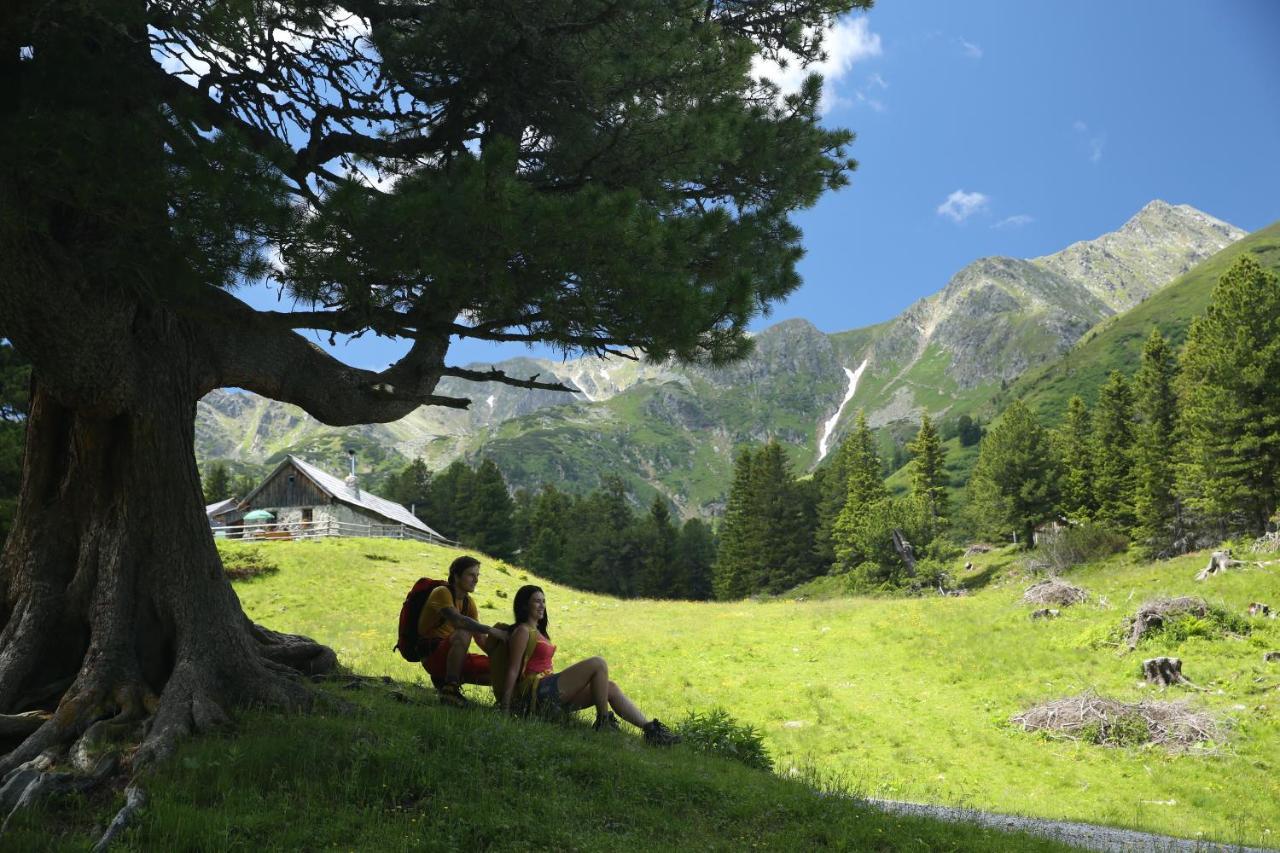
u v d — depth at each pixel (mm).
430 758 6203
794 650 24906
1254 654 19734
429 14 8016
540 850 5105
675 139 8578
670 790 6574
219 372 7949
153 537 7297
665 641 26141
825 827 6227
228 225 5734
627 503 133000
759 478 101375
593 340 7254
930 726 17906
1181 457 57312
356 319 6711
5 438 18828
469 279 6508
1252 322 48969
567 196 7113
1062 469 77812
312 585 30484
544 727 7699
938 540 68438
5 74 6086
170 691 6688
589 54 8062
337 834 4988
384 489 136125
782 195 9680
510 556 104688
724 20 10984
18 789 5516
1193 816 12484
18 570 7340
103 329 6527
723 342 7785
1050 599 27219
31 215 5574
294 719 6809
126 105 6449
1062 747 16250
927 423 90125
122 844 4688
